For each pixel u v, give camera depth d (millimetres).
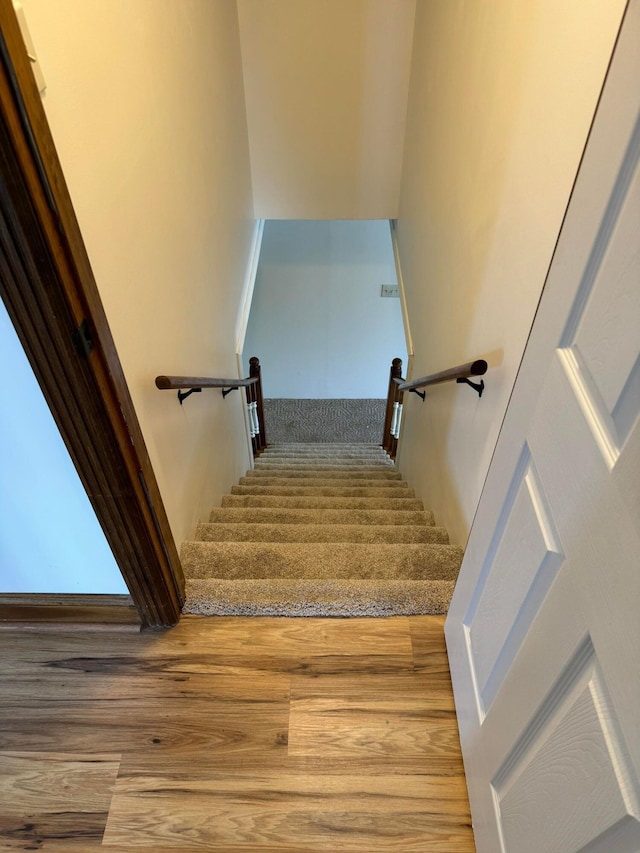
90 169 947
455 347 1936
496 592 956
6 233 696
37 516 1196
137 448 1093
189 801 1112
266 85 3047
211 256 2182
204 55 2000
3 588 1387
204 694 1285
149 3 1312
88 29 936
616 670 551
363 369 5418
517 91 1273
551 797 693
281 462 3846
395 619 1450
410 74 2996
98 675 1321
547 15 1085
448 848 1052
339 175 3467
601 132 610
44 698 1275
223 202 2453
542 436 768
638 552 518
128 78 1155
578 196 671
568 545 670
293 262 4633
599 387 612
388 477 3277
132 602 1399
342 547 1715
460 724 1182
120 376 995
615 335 579
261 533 1895
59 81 817
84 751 1185
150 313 1334
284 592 1477
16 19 623
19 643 1388
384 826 1079
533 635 778
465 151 1794
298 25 2822
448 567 1663
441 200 2211
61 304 784
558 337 730
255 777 1146
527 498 821
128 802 1110
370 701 1275
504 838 867
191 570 1585
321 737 1211
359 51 2924
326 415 5434
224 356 2541
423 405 2699
